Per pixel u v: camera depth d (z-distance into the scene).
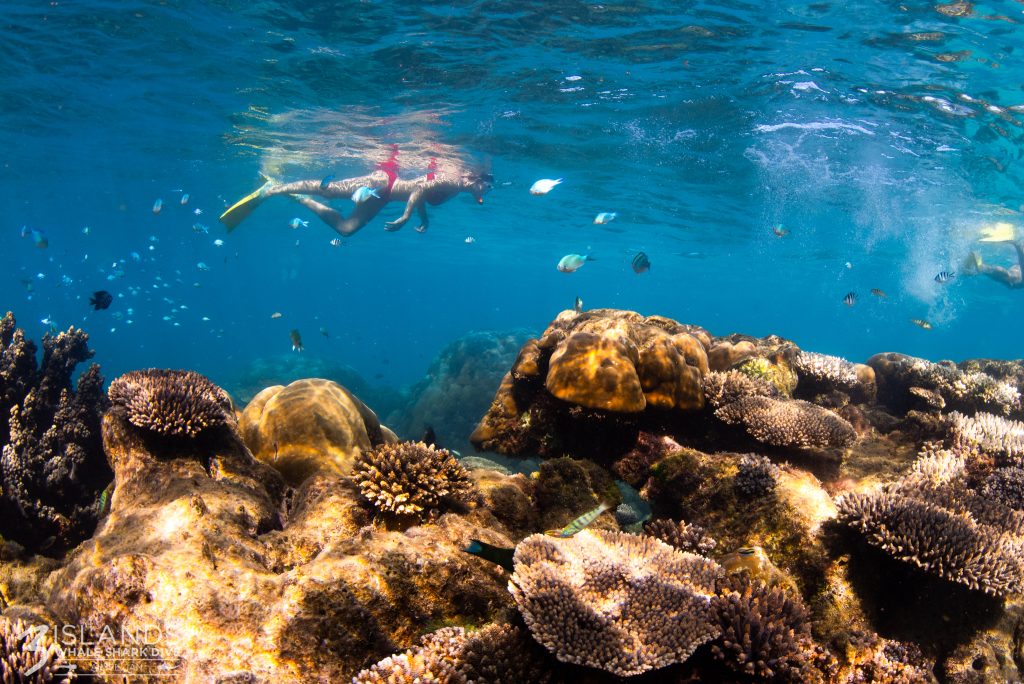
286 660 1.05
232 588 1.12
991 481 2.00
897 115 4.04
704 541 1.61
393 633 1.16
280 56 4.00
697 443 2.16
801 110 4.12
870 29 3.23
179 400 1.67
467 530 1.39
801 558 1.56
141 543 1.24
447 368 4.94
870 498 1.56
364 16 3.49
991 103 3.73
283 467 1.91
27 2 3.65
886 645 1.37
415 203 4.42
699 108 4.24
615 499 1.88
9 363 2.21
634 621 1.14
